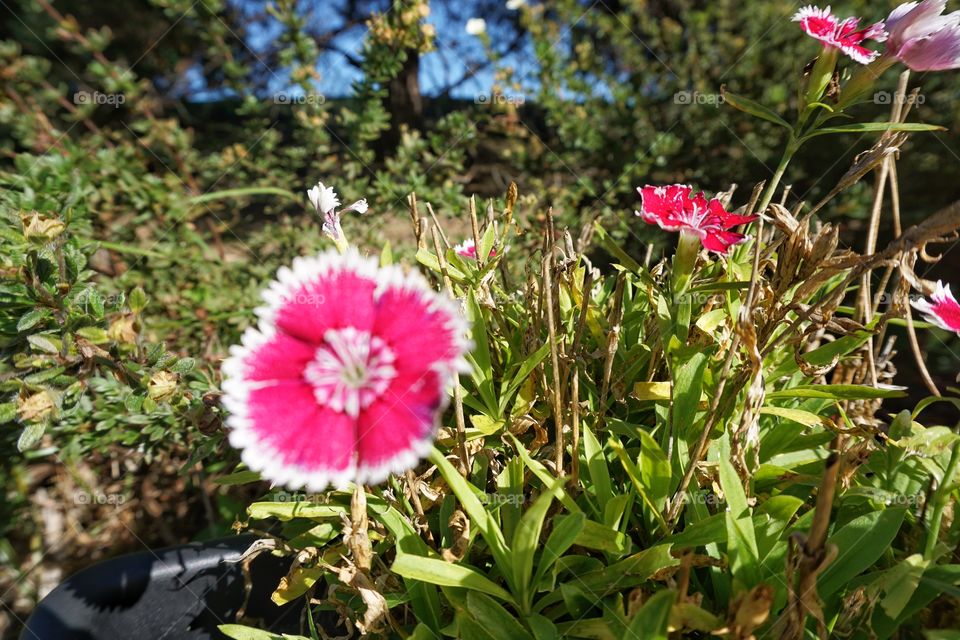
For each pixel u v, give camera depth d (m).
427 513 0.14
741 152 0.44
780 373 0.15
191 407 0.15
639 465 0.12
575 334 0.14
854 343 0.14
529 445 0.15
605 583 0.11
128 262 0.29
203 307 0.28
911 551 0.12
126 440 0.22
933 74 0.36
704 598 0.12
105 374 0.18
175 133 0.33
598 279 0.18
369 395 0.09
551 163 0.44
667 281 0.16
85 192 0.25
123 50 0.50
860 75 0.13
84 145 0.30
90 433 0.23
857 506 0.13
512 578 0.11
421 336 0.10
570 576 0.12
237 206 0.35
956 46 0.13
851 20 0.14
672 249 0.36
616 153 0.47
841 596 0.11
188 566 0.15
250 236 0.34
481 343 0.14
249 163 0.35
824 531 0.09
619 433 0.14
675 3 0.51
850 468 0.13
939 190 0.36
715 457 0.13
